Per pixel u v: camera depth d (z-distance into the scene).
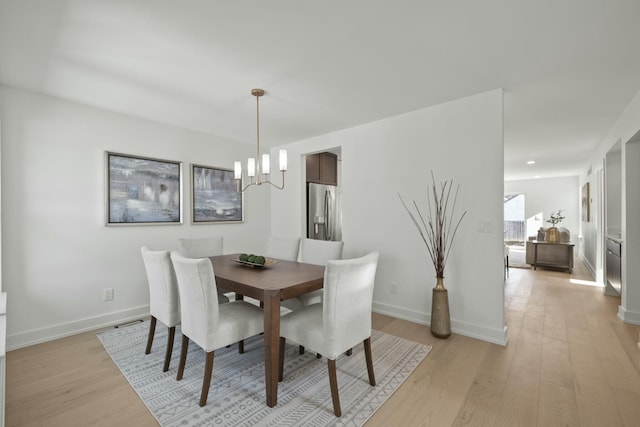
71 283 2.82
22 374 2.12
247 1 1.53
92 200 2.95
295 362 2.30
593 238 5.42
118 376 2.10
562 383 1.98
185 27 1.74
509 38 1.86
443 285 2.88
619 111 3.14
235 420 1.66
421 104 2.95
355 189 3.63
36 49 1.95
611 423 1.61
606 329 2.89
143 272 3.29
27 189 2.59
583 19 1.67
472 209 2.75
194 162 3.79
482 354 2.40
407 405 1.78
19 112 2.55
